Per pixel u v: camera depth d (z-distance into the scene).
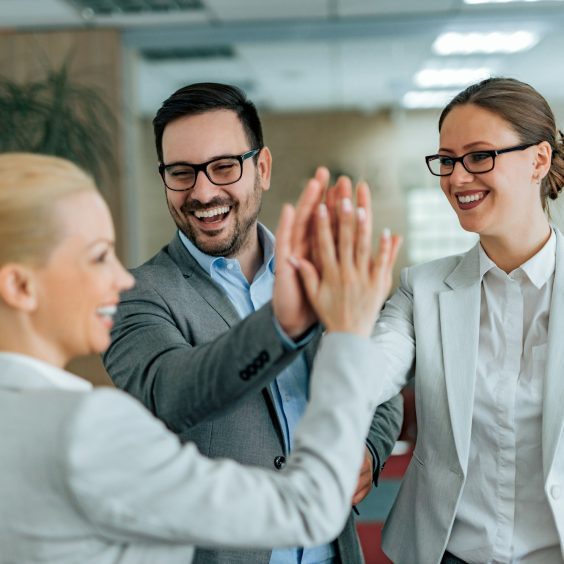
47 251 0.91
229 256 1.65
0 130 4.85
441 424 1.49
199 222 1.61
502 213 1.43
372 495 4.07
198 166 1.58
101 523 0.85
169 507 0.85
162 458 0.87
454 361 1.48
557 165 1.49
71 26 6.15
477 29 6.25
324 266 1.02
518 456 1.43
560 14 6.09
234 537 0.87
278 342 1.09
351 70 6.93
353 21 6.30
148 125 6.41
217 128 1.58
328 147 7.38
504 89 1.43
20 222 0.90
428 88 7.16
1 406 0.88
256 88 7.21
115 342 1.44
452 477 1.46
